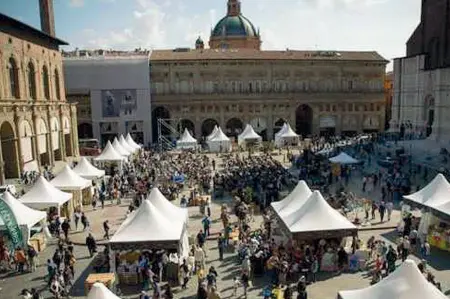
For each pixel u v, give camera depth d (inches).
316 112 3550.7
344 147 2647.6
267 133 3511.3
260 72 3449.8
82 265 989.2
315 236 912.9
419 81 2930.6
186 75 3373.5
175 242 878.4
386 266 872.9
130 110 3243.1
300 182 1116.5
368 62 3540.8
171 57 3363.7
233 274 915.4
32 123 2020.2
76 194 1424.7
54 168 2161.7
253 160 2142.0
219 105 3427.7
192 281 889.5
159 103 3358.8
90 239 1037.2
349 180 1836.9
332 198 1397.6
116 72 3198.8
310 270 878.4
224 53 3526.1
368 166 2138.3
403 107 3132.4
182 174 1833.2
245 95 3435.0
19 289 874.1
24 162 1918.1
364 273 911.0
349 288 842.8
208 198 1443.2
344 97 3555.6
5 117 1750.7
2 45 1743.4
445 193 1105.4
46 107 2194.9
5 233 1003.3
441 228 1052.5
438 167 1972.2
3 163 1710.1
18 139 1852.9
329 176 1769.2
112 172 1867.6
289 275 862.5
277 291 762.2
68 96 3230.8
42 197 1197.7
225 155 2549.2
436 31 2812.5
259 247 938.7
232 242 1066.7
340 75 3543.3
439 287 746.2
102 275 839.1
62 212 1310.3
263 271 913.5
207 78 3400.6
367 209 1269.7
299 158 2252.7
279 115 3513.8
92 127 3250.5
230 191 1616.6
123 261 905.5
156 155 2583.7
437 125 2578.7
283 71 3474.4
